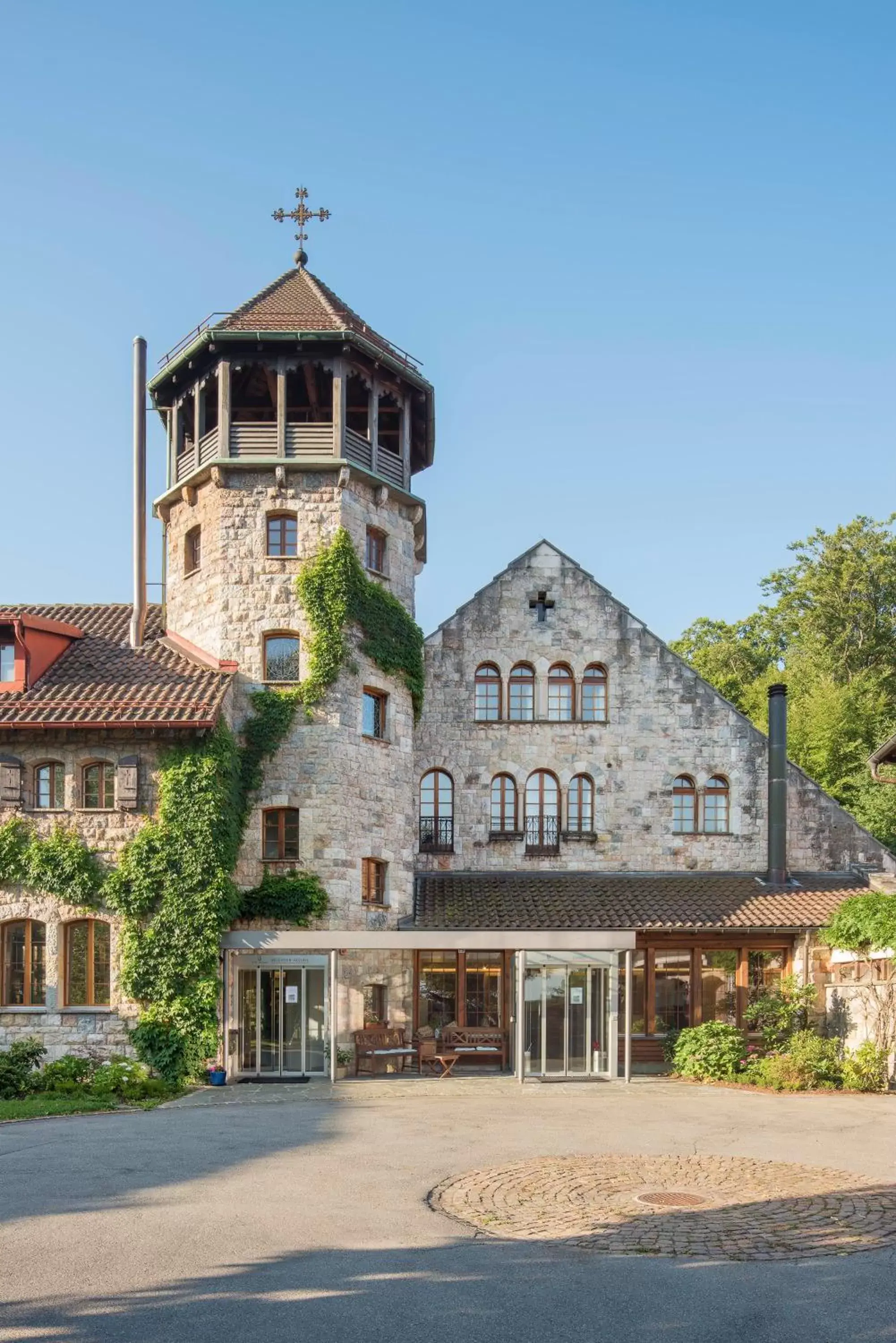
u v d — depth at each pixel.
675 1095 24.55
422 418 34.03
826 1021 29.75
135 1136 18.75
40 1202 13.88
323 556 29.94
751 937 31.14
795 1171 16.03
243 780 28.86
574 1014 27.67
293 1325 9.76
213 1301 10.31
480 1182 15.20
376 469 31.47
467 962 30.80
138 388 32.62
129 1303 10.26
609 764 34.12
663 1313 10.17
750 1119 20.84
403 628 31.64
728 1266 11.58
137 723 26.66
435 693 34.19
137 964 26.45
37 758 27.50
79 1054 26.44
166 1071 25.97
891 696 52.97
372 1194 14.45
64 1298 10.38
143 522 32.03
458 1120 20.72
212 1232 12.58
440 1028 30.48
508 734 34.09
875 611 56.84
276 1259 11.61
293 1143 18.11
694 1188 14.93
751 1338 9.62
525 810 33.84
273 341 30.14
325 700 29.36
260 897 28.23
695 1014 30.78
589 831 33.81
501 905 31.12
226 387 30.50
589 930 29.59
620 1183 15.19
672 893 31.98
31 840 27.12
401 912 30.56
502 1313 10.13
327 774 29.05
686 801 34.16
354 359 31.16
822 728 46.06
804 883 32.84
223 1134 18.97
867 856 33.78
